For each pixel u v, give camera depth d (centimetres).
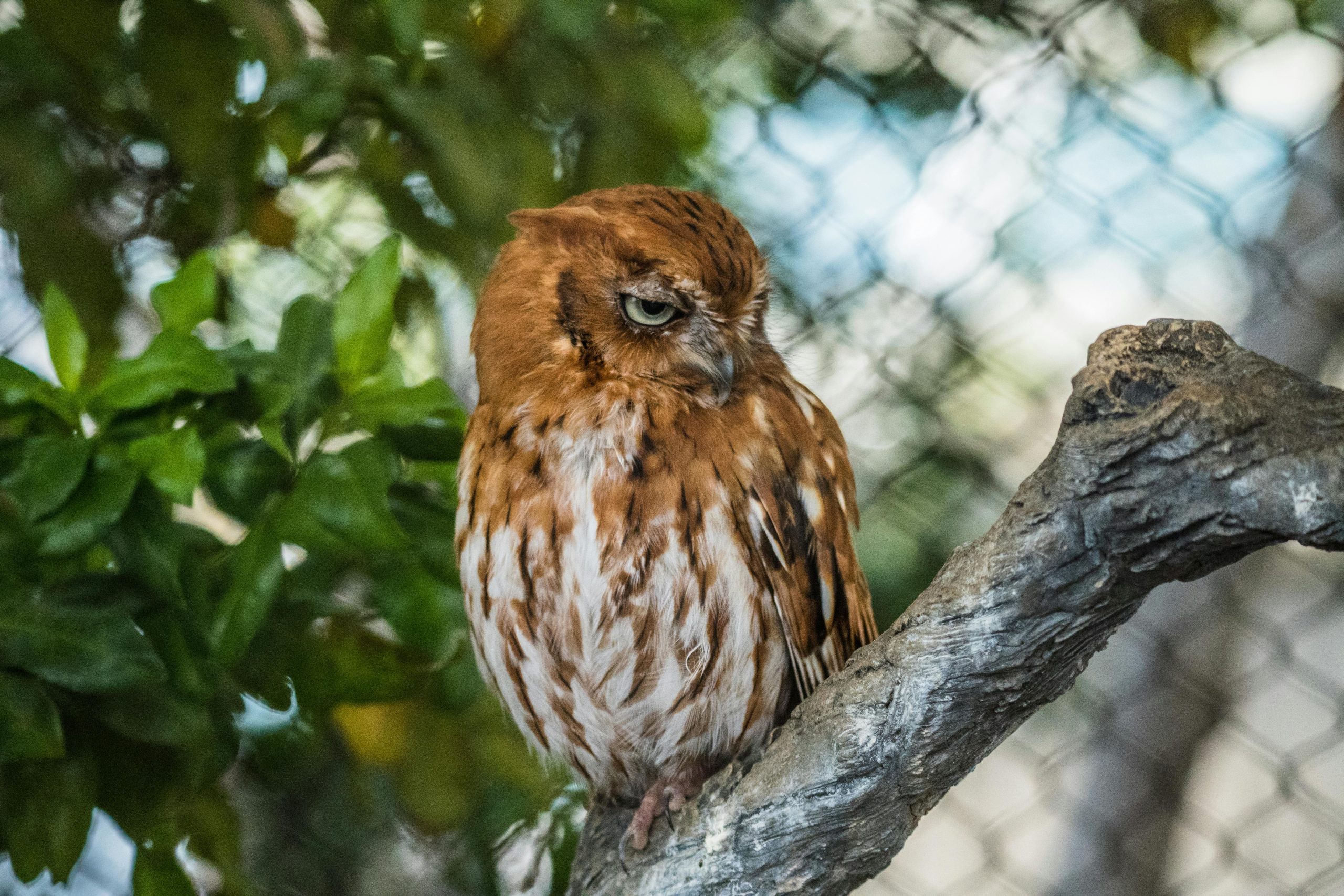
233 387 363
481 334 416
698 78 566
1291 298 679
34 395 365
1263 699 908
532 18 447
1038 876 827
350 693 443
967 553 293
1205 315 620
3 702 341
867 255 614
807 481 408
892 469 659
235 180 453
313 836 553
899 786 312
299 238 559
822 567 408
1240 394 246
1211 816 917
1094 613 273
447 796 478
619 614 384
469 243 481
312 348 401
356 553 420
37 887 483
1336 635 848
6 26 461
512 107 465
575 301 398
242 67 448
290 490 391
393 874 564
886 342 628
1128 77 595
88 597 359
